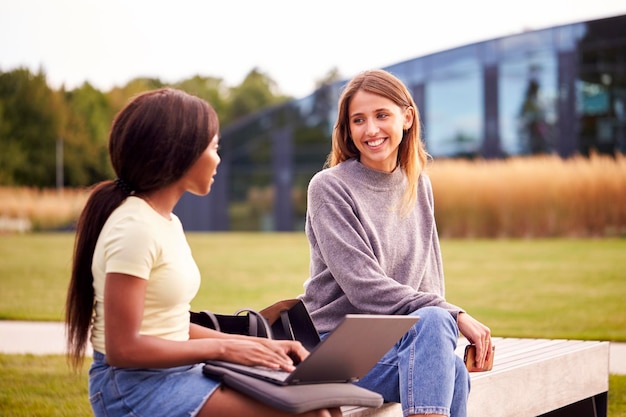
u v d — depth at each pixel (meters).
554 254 13.13
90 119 36.06
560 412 3.87
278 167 26.25
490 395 3.09
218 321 2.64
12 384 4.64
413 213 3.22
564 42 20.25
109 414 2.20
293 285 9.71
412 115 3.23
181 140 2.23
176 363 2.17
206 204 26.86
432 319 2.63
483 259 12.62
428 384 2.55
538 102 20.75
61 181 32.59
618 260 11.98
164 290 2.20
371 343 2.31
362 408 2.65
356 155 3.27
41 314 7.53
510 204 17.70
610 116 20.02
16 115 33.16
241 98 50.81
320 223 3.01
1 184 32.41
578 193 17.17
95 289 2.21
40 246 16.08
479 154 21.38
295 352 2.41
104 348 2.21
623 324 6.90
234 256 13.77
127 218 2.16
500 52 20.95
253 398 2.18
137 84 39.00
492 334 6.32
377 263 2.95
